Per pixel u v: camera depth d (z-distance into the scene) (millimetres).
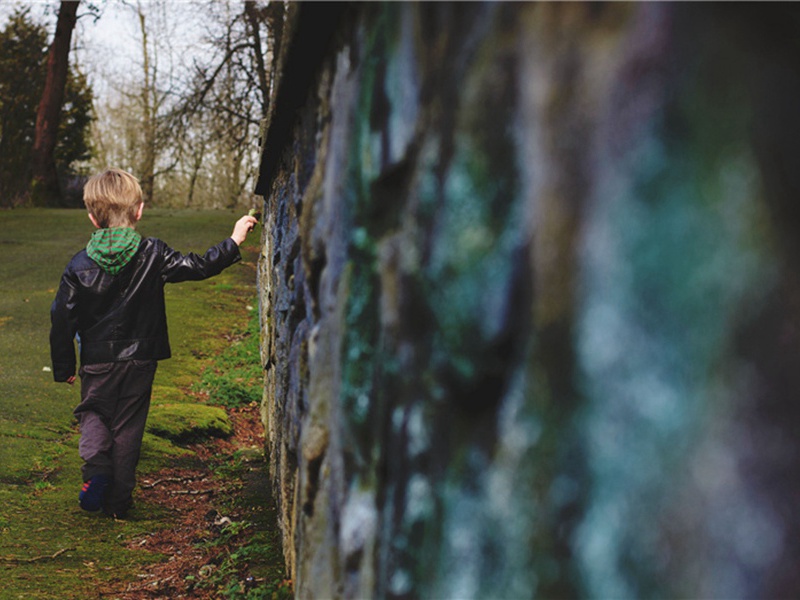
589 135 566
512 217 655
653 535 520
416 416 893
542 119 609
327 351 1511
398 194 1000
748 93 509
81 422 4176
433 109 851
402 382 958
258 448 5883
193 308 10719
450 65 800
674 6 522
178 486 4852
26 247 15359
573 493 579
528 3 631
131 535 3904
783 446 482
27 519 4000
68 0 24859
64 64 25219
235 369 8180
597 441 556
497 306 678
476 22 736
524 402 644
